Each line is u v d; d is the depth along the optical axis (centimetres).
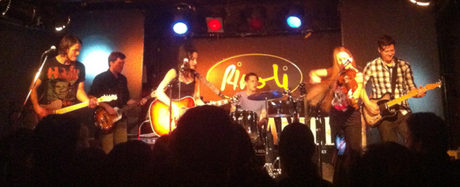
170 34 641
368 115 438
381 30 551
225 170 133
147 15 638
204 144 127
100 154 180
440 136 160
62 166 175
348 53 554
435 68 526
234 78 631
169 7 632
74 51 474
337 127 436
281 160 175
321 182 171
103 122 465
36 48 572
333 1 614
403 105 427
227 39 639
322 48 618
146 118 586
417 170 148
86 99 481
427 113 163
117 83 506
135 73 592
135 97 586
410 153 149
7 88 540
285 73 622
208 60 638
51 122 177
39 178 175
